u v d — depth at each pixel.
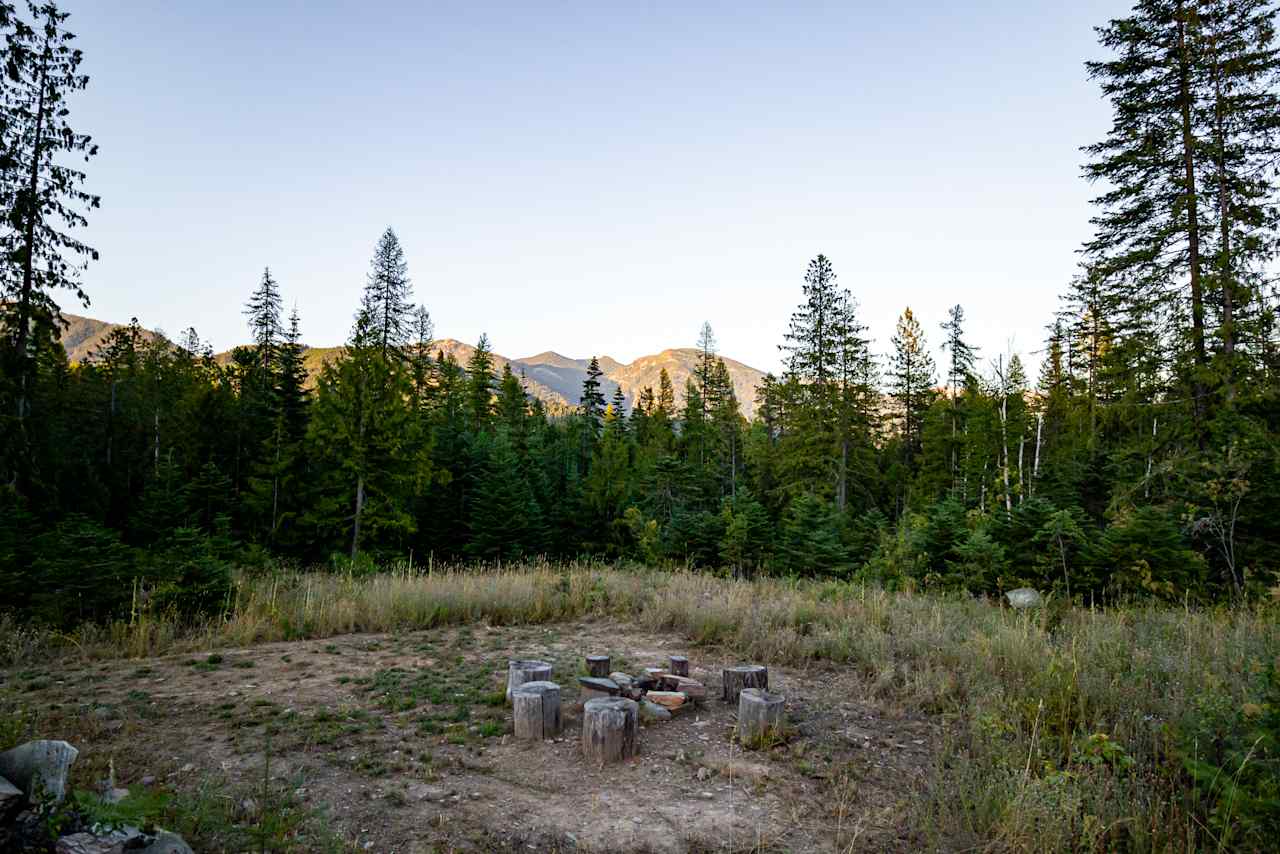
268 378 39.84
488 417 57.44
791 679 7.58
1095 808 3.88
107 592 9.41
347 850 3.70
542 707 5.57
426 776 4.75
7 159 18.91
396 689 6.82
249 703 6.30
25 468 20.39
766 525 26.67
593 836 3.95
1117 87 18.41
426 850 3.74
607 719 5.09
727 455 49.97
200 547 11.54
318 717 5.88
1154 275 17.86
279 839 3.69
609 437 50.03
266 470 31.77
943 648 7.91
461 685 7.05
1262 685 4.53
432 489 35.25
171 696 6.47
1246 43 16.64
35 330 20.86
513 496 33.50
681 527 27.91
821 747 5.43
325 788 4.50
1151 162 17.86
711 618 9.85
